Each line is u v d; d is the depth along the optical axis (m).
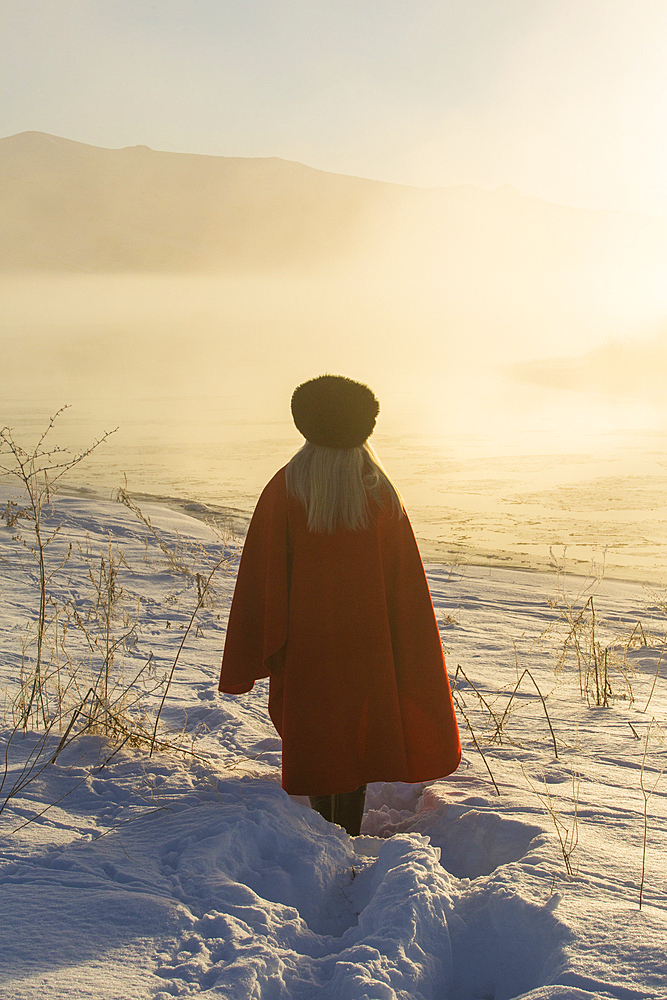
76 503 11.08
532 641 6.47
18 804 3.02
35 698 4.30
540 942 2.19
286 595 3.23
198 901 2.38
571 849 2.65
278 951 2.14
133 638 5.86
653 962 1.98
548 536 10.98
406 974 2.04
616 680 5.52
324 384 3.18
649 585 8.50
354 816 3.29
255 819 2.88
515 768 3.70
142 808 3.05
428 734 3.29
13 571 7.61
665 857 2.61
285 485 3.25
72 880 2.48
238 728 4.19
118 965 2.06
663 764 3.73
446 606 7.54
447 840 3.01
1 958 2.07
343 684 3.18
